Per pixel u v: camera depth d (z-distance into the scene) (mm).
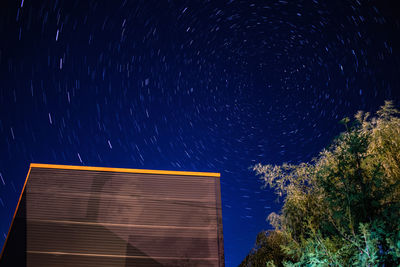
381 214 3916
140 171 4504
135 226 4051
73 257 3746
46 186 4219
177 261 3840
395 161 4855
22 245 3750
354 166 4348
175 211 4230
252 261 6930
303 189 5668
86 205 4145
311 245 3875
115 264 3754
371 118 5457
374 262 3285
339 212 4086
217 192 4453
